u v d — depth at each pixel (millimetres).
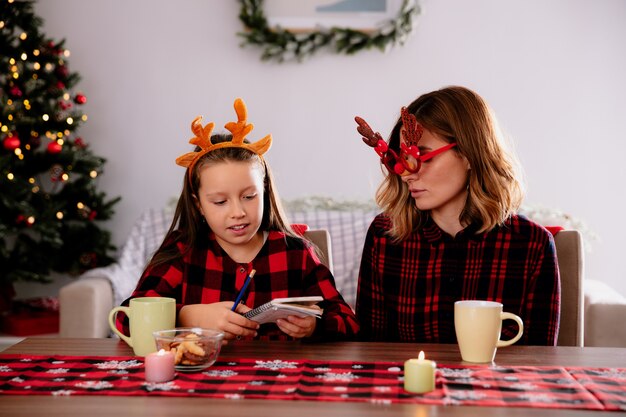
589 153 3934
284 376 1074
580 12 3908
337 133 3979
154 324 1220
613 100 3914
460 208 1660
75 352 1250
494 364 1159
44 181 3951
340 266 3176
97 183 4016
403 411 919
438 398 970
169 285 1610
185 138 4012
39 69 3551
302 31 3910
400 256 1692
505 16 3926
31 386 1032
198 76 3988
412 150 1501
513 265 1636
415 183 1567
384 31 3850
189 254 1645
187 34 3982
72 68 3984
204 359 1101
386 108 3963
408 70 3949
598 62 3914
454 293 1655
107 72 3994
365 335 1693
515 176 1629
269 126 3998
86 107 4000
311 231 1862
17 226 3410
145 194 4027
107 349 1276
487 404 946
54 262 3588
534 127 3941
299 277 1672
